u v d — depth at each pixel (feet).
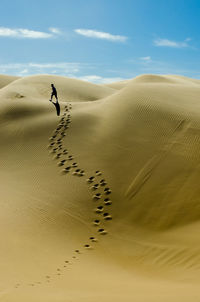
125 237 44.83
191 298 21.16
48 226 46.39
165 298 21.59
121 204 52.03
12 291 25.76
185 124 68.80
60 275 32.12
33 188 57.11
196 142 62.64
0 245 39.47
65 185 57.11
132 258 39.11
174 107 76.79
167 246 40.75
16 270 32.68
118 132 69.21
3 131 77.51
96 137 69.36
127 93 85.20
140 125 70.33
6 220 47.09
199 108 77.82
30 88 105.19
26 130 76.28
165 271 34.58
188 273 32.91
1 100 91.25
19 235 42.96
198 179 53.62
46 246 40.88
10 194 55.57
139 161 60.13
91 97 110.32
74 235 45.03
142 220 48.60
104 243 43.45
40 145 70.38
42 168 62.95
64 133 72.69
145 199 52.21
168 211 49.16
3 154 69.46
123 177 57.26
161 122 70.38
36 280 30.09
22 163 65.51
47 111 83.97
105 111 79.15
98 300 21.65
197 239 40.88
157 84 97.40
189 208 48.78
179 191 52.16
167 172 56.49
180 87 96.48
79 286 27.89
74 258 38.27
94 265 36.32
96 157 63.21
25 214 49.11
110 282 29.60
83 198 53.62
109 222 48.49
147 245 42.09
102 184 56.29
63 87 112.57
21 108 85.46
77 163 62.44
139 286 27.76
